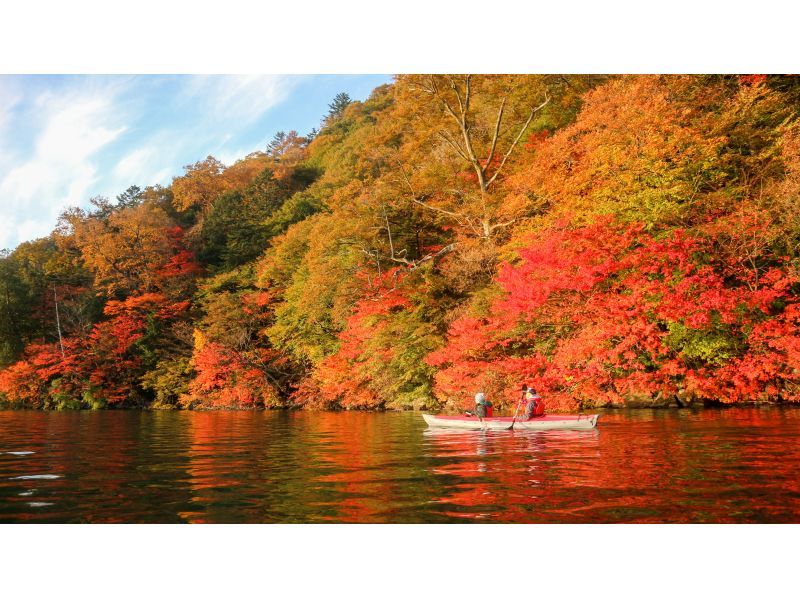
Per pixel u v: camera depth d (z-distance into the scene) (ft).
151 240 172.65
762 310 60.13
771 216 63.82
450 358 74.49
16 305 172.55
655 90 73.82
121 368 146.61
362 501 21.01
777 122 77.61
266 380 119.85
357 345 95.55
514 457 30.66
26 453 37.19
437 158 128.47
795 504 19.45
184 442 43.91
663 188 67.05
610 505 19.66
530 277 65.51
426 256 97.25
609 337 60.49
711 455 29.53
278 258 136.26
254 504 20.92
